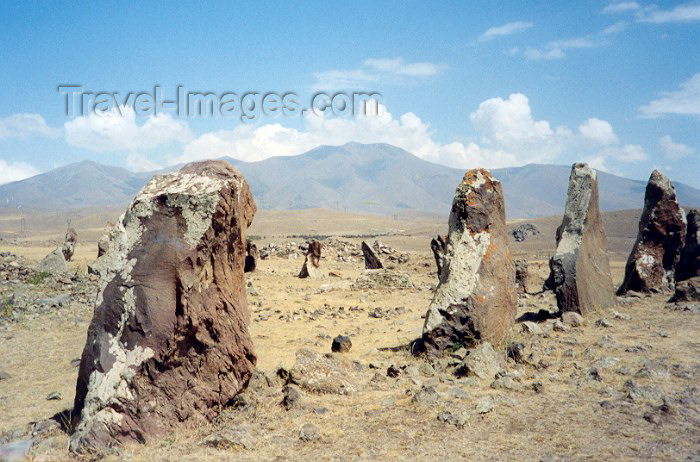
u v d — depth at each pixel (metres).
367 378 10.73
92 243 93.62
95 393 7.94
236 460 7.13
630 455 6.93
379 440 7.63
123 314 8.33
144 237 8.56
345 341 13.22
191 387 8.45
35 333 14.98
